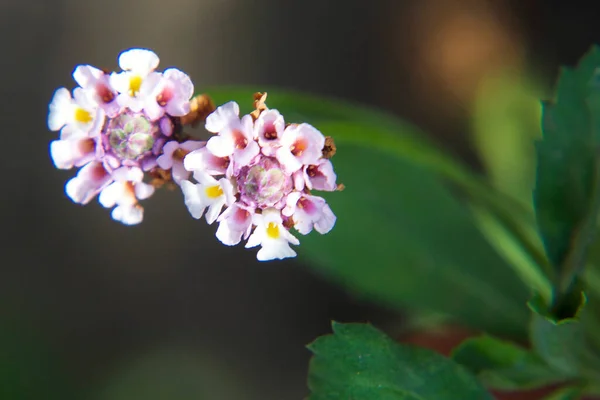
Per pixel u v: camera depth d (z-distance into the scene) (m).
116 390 0.28
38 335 0.28
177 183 0.17
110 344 0.28
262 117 0.17
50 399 0.27
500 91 0.26
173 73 0.17
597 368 0.19
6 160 0.29
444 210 0.21
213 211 0.17
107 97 0.17
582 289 0.18
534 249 0.20
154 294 0.29
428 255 0.21
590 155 0.19
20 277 0.29
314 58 0.29
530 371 0.19
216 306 0.29
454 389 0.18
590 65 0.19
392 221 0.21
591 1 0.28
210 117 0.17
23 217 0.29
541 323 0.19
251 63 0.29
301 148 0.17
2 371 0.27
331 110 0.20
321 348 0.18
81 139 0.17
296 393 0.28
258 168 0.17
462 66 0.28
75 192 0.17
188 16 0.29
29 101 0.29
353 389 0.18
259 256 0.17
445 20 0.28
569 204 0.19
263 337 0.28
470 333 0.22
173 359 0.28
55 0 0.29
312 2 0.29
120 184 0.18
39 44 0.29
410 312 0.24
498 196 0.20
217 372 0.28
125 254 0.29
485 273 0.21
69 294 0.29
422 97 0.28
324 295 0.28
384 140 0.19
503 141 0.25
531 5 0.28
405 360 0.18
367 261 0.21
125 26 0.29
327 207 0.17
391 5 0.28
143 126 0.17
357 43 0.28
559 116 0.19
